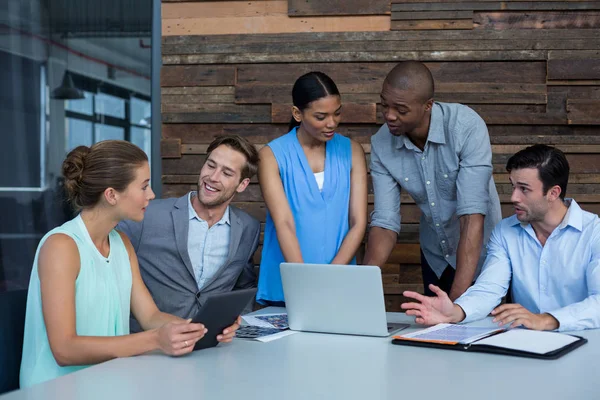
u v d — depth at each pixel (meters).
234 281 2.62
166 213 2.57
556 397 1.34
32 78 3.70
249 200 3.53
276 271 2.69
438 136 2.61
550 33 3.37
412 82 2.43
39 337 1.79
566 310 2.03
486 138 2.62
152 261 2.55
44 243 1.82
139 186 1.90
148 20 3.65
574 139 3.39
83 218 1.91
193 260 2.57
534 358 1.68
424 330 1.99
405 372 1.55
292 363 1.64
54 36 3.69
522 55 3.37
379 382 1.46
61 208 3.68
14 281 3.67
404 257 3.47
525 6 3.37
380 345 1.87
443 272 2.91
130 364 1.61
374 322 1.98
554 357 1.67
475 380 1.47
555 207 2.26
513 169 2.25
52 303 1.73
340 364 1.63
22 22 3.69
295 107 2.58
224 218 2.59
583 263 2.24
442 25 3.40
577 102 3.36
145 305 2.09
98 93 3.69
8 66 3.69
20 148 3.70
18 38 3.69
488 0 3.38
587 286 2.23
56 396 1.32
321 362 1.65
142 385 1.42
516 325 1.99
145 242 2.55
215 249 2.59
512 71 3.40
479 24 3.40
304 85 2.51
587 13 3.36
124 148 1.89
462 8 3.39
